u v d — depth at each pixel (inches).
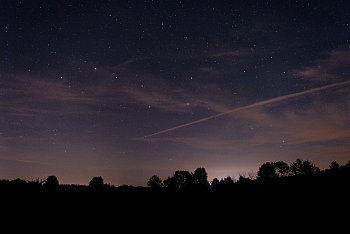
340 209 447.5
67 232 424.2
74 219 553.3
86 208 698.2
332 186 783.1
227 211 551.8
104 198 858.8
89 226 465.1
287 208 508.7
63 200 769.6
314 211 450.0
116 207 732.0
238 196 875.4
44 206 679.1
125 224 470.6
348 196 581.0
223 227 397.1
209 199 850.1
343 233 314.0
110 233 405.7
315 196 637.3
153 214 581.6
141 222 483.8
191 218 498.9
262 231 354.6
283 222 391.9
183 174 1438.2
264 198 719.7
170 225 443.2
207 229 393.1
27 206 661.3
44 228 459.5
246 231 361.4
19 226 482.9
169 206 730.8
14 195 766.5
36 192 842.8
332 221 370.9
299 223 377.1
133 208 720.3
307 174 1127.6
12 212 597.3
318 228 343.3
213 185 1316.4
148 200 864.3
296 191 800.9
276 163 1294.3
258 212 498.0
